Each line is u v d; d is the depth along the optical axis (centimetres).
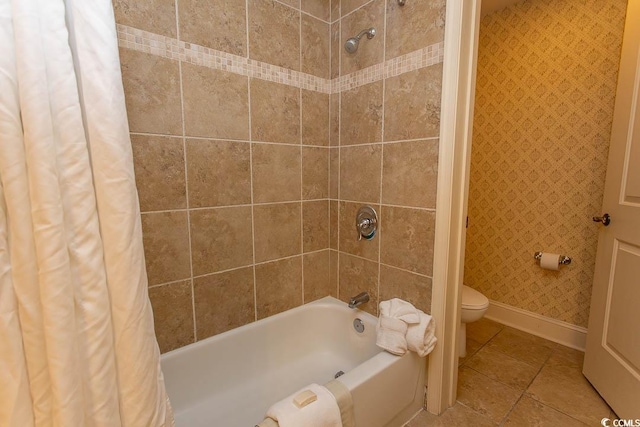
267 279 164
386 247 156
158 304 130
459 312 144
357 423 112
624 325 138
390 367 124
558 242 208
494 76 229
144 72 117
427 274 140
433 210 135
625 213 139
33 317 67
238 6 139
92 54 71
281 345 169
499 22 223
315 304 181
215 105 136
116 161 74
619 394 140
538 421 142
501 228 234
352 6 161
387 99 148
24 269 66
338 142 176
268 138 155
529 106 214
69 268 70
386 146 151
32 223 66
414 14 134
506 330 227
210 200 139
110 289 75
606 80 183
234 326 154
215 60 134
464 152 131
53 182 67
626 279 138
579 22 190
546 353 197
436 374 142
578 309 203
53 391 69
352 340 171
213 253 143
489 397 157
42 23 66
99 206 74
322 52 172
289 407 93
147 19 116
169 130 125
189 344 140
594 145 190
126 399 78
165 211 127
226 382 150
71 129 69
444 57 125
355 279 175
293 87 162
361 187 166
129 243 76
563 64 198
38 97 64
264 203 158
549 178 209
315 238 182
